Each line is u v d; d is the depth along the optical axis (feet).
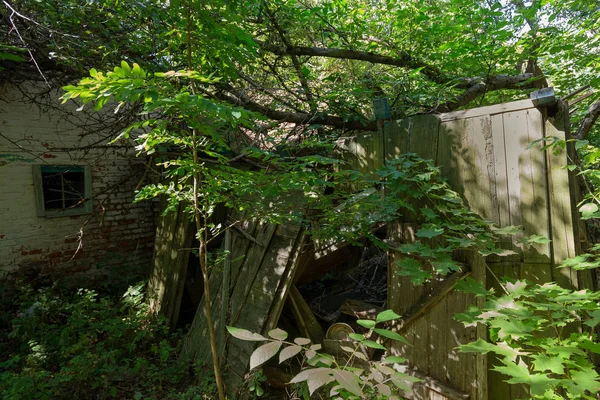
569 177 7.11
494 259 8.00
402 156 9.17
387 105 10.09
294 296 11.98
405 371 8.91
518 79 13.39
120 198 19.27
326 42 15.19
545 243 7.27
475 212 8.04
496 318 5.67
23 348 12.63
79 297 16.11
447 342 8.30
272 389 11.02
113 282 17.67
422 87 13.21
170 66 10.49
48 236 17.12
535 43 12.12
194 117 5.40
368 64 15.42
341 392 4.21
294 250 10.77
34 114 16.52
